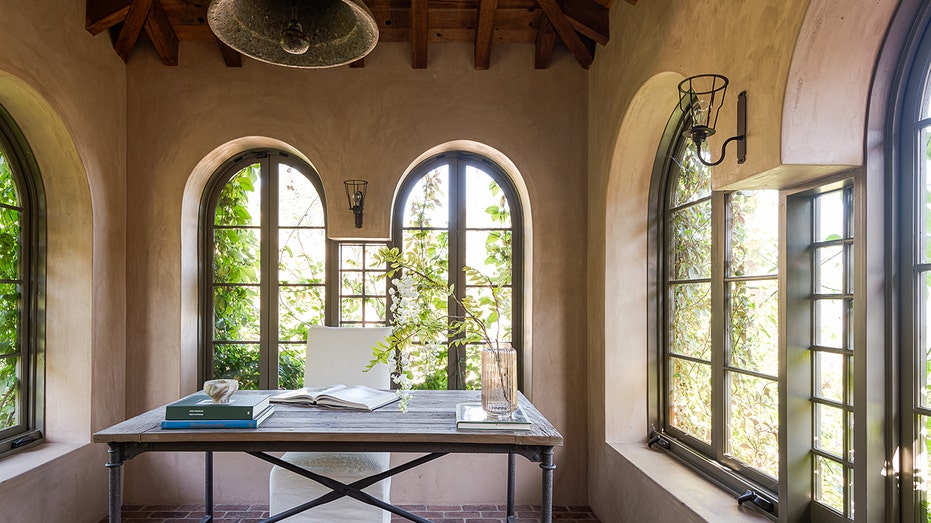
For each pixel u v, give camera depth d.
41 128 3.22
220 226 4.18
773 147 1.86
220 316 4.17
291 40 1.95
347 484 2.78
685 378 3.30
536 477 3.94
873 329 1.84
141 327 3.87
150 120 3.92
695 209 3.20
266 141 4.00
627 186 3.57
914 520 1.78
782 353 2.24
